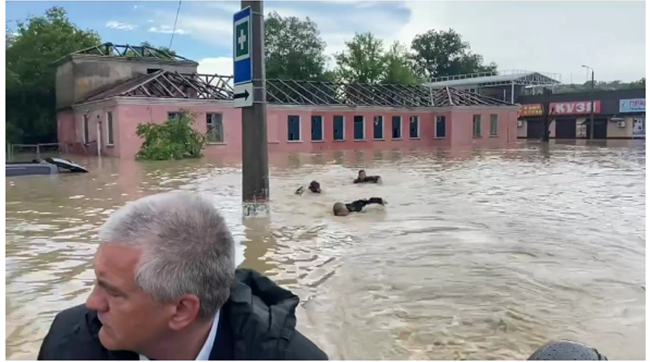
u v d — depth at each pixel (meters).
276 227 7.46
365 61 49.22
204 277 1.52
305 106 31.27
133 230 1.51
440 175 15.32
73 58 28.64
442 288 4.71
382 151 29.77
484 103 38.44
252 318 1.67
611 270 5.25
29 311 4.18
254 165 8.29
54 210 9.02
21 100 32.50
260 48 8.35
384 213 8.63
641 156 22.75
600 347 3.53
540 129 46.97
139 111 24.98
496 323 3.94
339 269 5.34
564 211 8.81
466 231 7.13
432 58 59.62
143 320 1.52
